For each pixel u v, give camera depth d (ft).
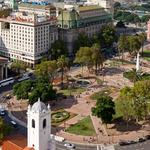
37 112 643.45
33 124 653.30
